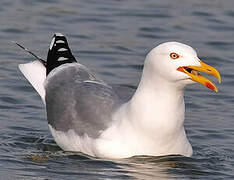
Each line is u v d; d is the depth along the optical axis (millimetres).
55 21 22938
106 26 22812
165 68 12891
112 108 13875
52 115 14781
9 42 20938
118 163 13336
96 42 21297
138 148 13406
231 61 20344
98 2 25297
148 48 21000
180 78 12836
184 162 13648
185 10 24781
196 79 12758
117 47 20953
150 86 13180
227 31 22938
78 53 20297
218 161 13945
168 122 13242
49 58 15875
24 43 20859
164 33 22406
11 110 16594
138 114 13289
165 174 13078
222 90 18297
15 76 18547
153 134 13289
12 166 13320
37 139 15039
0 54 20016
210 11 24703
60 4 24750
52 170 13117
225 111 16984
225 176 13148
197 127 15961
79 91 14500
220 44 21688
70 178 12727
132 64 19672
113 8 24672
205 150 14594
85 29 22422
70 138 14188
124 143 13445
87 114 14016
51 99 14984
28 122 15953
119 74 18922
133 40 21641
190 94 18000
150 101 13203
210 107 17219
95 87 14469
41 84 15547
